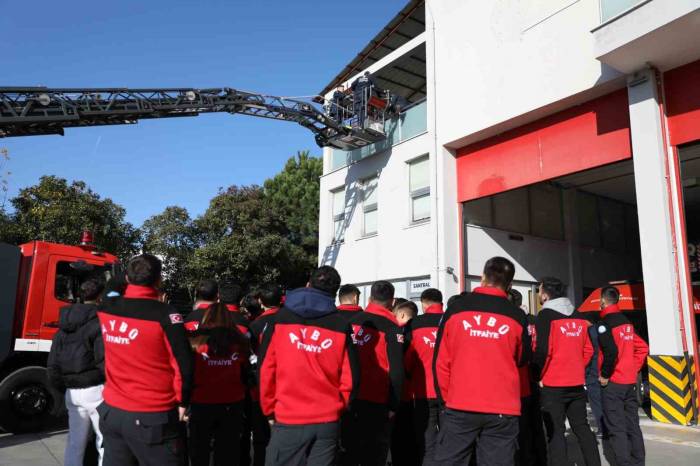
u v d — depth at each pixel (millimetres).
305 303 3318
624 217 16891
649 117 8375
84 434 4414
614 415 5199
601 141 9477
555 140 10258
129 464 3287
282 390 3195
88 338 4367
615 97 9344
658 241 8086
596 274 15219
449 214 11930
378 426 4246
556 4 9875
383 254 13492
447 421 3500
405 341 4887
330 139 14047
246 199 21438
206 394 4070
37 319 7453
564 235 14688
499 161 11336
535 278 13547
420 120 12945
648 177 8312
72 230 17531
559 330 4617
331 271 3457
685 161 11453
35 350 7375
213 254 19359
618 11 8289
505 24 10828
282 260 21094
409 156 13039
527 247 13531
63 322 4484
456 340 3537
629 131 9078
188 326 4504
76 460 4359
